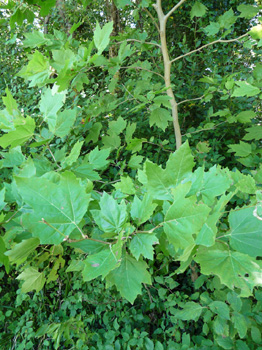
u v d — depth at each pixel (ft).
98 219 2.05
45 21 13.64
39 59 3.76
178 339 5.77
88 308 7.70
